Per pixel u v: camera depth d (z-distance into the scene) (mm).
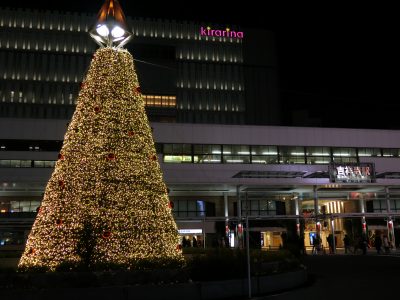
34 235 15297
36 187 44406
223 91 101688
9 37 92938
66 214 15047
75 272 13461
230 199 52219
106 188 15344
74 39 95500
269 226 50969
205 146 51469
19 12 94625
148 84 96188
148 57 98562
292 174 44750
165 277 14055
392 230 47156
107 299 12250
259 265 16859
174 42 101625
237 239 44562
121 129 16203
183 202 50844
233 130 52500
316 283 18516
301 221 47219
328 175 46906
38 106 90312
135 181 15781
